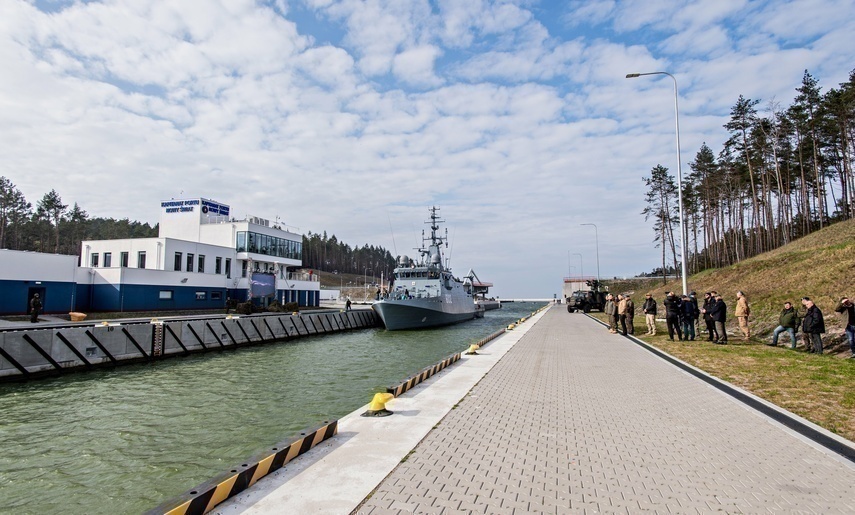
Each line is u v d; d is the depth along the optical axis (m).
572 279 116.75
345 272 171.00
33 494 7.37
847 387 8.91
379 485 4.39
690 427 6.52
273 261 52.03
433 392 8.82
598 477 4.66
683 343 17.16
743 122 46.12
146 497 7.19
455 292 50.22
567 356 14.24
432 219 51.84
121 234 99.31
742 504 4.02
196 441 9.86
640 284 95.12
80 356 19.06
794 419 6.89
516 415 7.15
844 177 45.12
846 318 12.52
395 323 40.38
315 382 16.80
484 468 4.88
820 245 30.69
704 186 57.09
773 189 51.81
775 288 23.00
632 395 8.67
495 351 15.59
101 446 9.62
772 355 13.41
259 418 11.70
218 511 3.82
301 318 35.28
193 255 42.28
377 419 6.81
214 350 26.38
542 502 4.05
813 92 41.34
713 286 33.88
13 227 68.81
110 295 33.91
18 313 28.70
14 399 14.16
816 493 4.25
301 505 3.94
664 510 3.90
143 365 21.09
